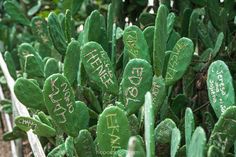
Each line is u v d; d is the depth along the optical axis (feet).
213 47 11.02
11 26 19.85
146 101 5.81
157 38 7.56
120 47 11.77
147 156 5.67
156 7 13.38
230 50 11.04
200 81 10.22
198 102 10.46
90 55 7.64
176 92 10.81
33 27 12.14
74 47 8.52
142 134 8.02
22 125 7.91
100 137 6.56
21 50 10.19
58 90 6.93
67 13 9.85
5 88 16.75
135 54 8.11
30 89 7.98
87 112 7.57
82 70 8.82
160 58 7.67
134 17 14.44
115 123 6.52
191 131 6.35
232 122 6.14
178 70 7.86
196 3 11.91
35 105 8.07
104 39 9.98
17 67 15.39
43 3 19.89
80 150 7.07
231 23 12.19
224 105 7.00
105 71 7.75
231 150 7.73
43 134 8.04
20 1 19.81
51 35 9.66
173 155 6.35
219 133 6.28
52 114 7.03
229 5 11.71
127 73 7.16
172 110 9.32
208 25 11.50
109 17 10.28
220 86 7.04
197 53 12.03
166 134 7.22
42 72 9.91
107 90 7.83
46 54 12.23
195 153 5.62
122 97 7.57
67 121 7.16
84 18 16.58
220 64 7.04
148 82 7.19
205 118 9.47
